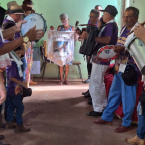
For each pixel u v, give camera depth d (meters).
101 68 3.35
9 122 3.05
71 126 3.18
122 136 2.87
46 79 6.57
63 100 4.45
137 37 1.87
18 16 2.85
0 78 1.89
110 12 3.16
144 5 4.30
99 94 3.52
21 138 2.79
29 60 4.99
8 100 2.92
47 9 6.53
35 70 5.58
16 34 2.77
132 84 2.84
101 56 3.11
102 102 3.59
